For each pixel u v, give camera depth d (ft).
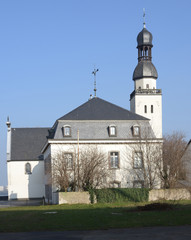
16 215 86.99
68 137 165.89
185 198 138.51
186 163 164.76
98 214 82.69
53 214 85.81
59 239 53.11
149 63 265.75
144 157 160.97
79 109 176.45
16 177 236.63
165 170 153.07
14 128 255.50
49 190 173.58
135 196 138.10
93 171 147.74
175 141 162.20
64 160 149.18
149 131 169.58
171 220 68.64
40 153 242.17
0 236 56.39
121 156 166.09
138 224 64.95
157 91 263.70
